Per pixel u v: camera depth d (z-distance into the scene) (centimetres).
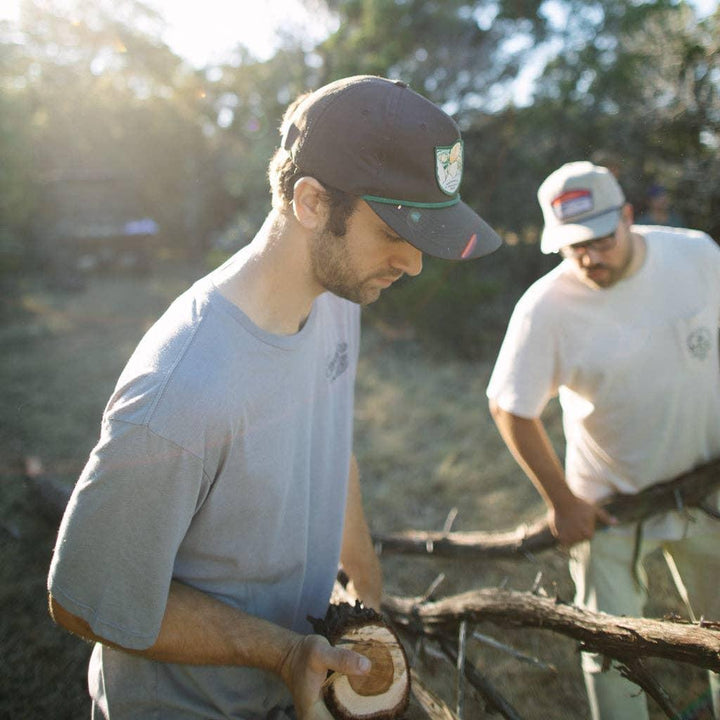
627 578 220
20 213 1316
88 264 1622
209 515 122
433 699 174
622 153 677
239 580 131
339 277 120
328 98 116
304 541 139
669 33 606
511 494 405
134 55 1449
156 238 1811
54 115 1585
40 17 1281
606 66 886
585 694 257
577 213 194
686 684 250
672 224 541
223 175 1734
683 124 602
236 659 125
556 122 934
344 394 154
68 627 121
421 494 414
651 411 206
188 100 1576
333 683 138
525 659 205
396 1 954
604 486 223
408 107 116
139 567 113
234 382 115
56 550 117
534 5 959
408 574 330
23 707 251
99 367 718
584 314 205
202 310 118
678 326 200
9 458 460
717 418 213
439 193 117
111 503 111
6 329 935
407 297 717
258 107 1112
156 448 109
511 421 215
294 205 116
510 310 779
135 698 134
